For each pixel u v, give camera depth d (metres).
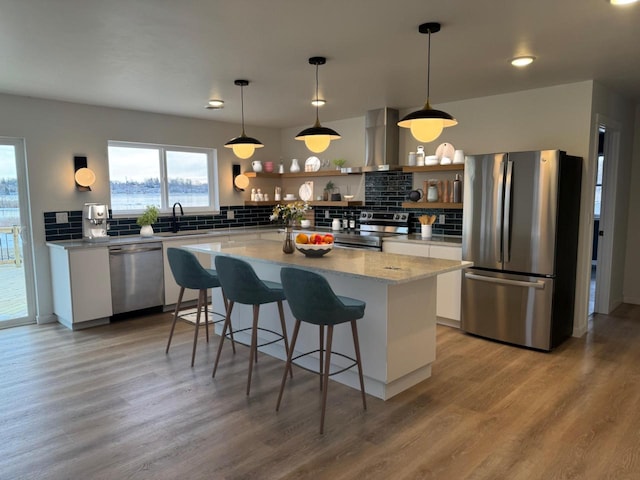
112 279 4.77
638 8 2.49
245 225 6.68
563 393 3.11
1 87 4.21
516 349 3.98
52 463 2.33
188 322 4.85
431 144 5.27
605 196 4.93
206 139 6.10
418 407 2.91
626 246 5.39
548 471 2.25
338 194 6.16
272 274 3.85
